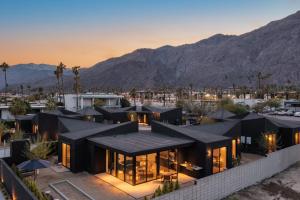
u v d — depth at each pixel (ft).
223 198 72.74
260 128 107.04
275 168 95.30
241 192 77.66
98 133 83.87
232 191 76.07
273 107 318.04
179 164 80.69
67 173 79.10
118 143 75.41
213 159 79.97
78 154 79.92
